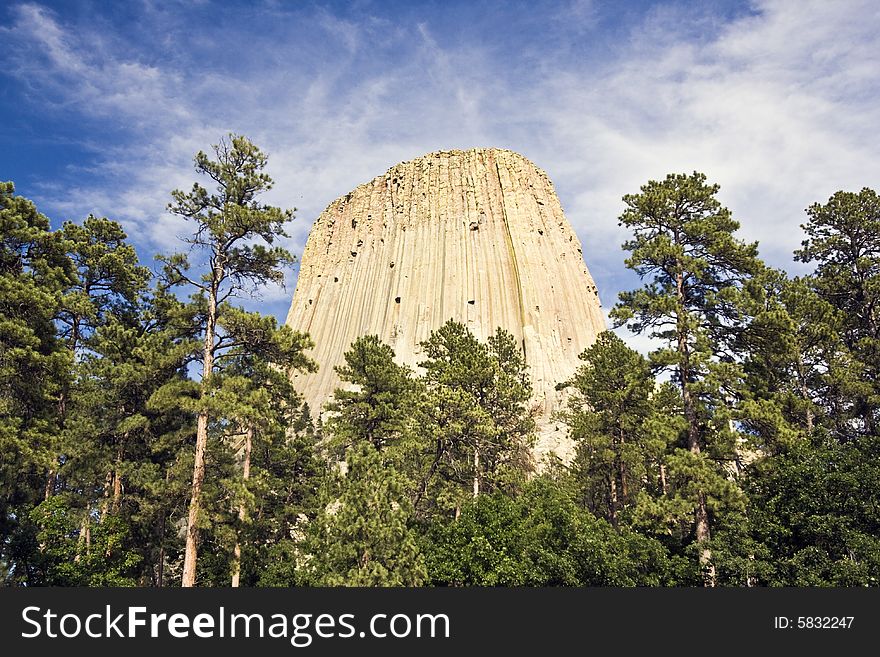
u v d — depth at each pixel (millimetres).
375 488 21562
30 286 25859
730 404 26828
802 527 23203
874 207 34625
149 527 29516
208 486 23031
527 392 35562
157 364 25688
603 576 23125
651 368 28297
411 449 30750
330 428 35781
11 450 23859
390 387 35625
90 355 31531
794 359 30750
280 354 25656
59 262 29328
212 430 29797
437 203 110062
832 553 22609
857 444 26891
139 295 35688
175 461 26297
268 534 33281
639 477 30891
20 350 24031
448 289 99500
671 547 26484
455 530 25234
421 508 31469
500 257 102562
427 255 104312
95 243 35875
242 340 25125
